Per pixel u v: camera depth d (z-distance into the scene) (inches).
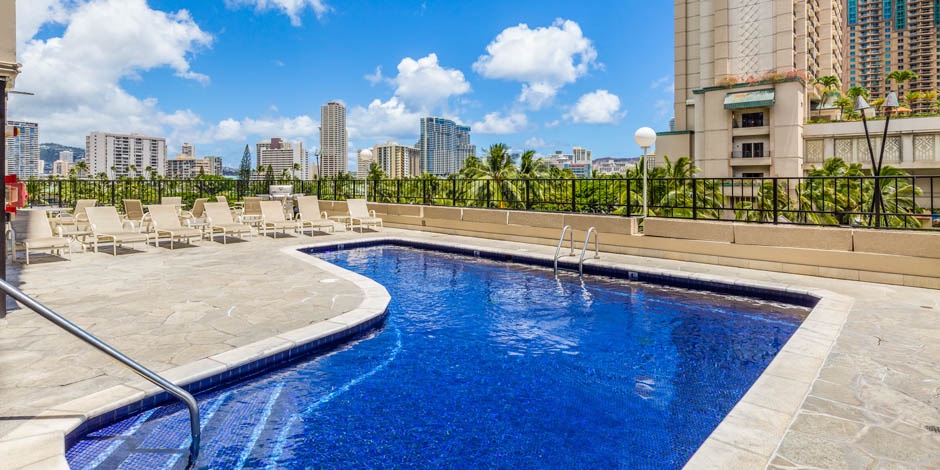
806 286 263.9
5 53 188.1
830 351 162.7
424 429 132.3
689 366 177.2
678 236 346.6
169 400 138.9
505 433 130.2
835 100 2454.5
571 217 405.1
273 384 158.2
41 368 148.2
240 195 751.1
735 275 295.4
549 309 252.8
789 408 121.0
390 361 180.5
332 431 130.4
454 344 200.1
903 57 5777.6
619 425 134.3
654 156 2421.3
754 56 2081.7
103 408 123.0
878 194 293.7
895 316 205.5
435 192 553.3
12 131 218.5
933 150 1804.9
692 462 96.7
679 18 2481.5
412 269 359.9
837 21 2856.8
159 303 228.7
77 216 459.2
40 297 238.7
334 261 394.0
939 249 253.9
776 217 321.1
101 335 180.5
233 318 204.4
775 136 2017.7
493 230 464.8
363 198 628.1
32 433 109.6
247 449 120.7
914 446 102.7
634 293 285.0
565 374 169.8
